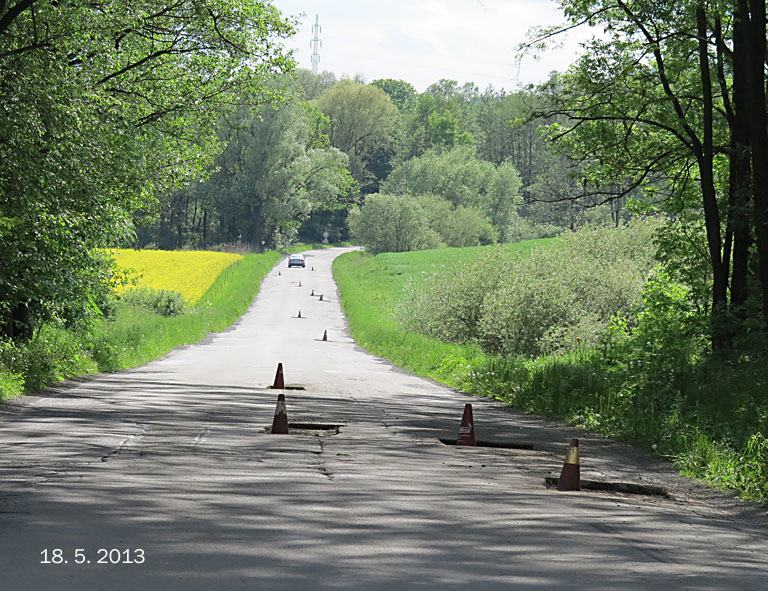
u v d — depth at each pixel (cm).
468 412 2491
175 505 1416
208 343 8012
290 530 1263
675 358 3850
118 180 4562
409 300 8938
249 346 7706
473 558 1142
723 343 4112
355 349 7888
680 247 4666
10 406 2958
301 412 3100
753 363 3603
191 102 5416
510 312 6838
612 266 7906
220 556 1094
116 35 4853
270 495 1543
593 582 1050
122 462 1873
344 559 1104
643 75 4594
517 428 2991
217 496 1512
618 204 18450
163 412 2944
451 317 7781
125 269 5206
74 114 3912
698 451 2270
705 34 4200
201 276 14675
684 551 1278
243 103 5766
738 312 4131
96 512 1341
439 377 5497
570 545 1257
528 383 3966
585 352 5147
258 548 1144
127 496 1480
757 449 2208
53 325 5562
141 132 5203
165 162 5459
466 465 2077
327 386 4384
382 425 2830
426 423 2961
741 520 1650
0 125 3631
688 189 4844
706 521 1578
